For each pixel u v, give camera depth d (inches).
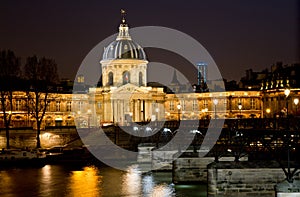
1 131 3951.8
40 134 4087.1
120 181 2491.4
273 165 1818.4
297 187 1578.5
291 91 5442.9
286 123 1796.3
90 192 2231.8
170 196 2073.1
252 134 1957.4
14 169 2982.3
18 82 4365.2
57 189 2310.5
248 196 1818.4
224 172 1827.0
